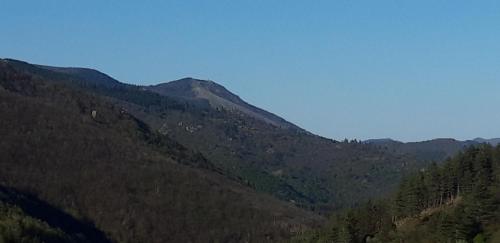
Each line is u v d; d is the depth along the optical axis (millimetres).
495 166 94875
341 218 103688
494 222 83562
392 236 90500
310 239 108062
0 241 98625
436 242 84062
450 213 86000
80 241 129000
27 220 110438
